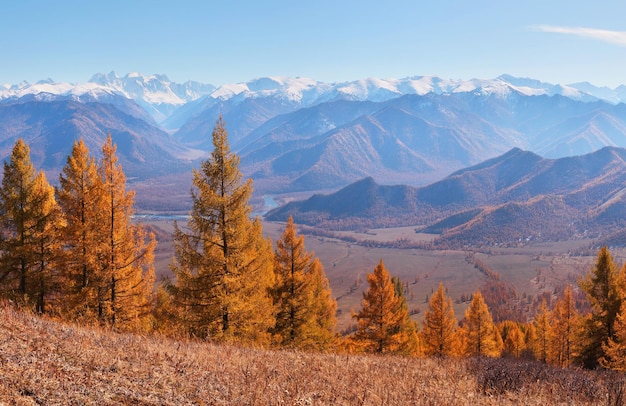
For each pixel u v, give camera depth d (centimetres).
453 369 1427
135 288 2403
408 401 931
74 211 2303
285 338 2712
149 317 2467
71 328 1165
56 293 2573
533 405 1016
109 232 2256
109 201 2247
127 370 883
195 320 1908
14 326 1003
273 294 2742
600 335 3309
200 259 1911
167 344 1212
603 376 1573
